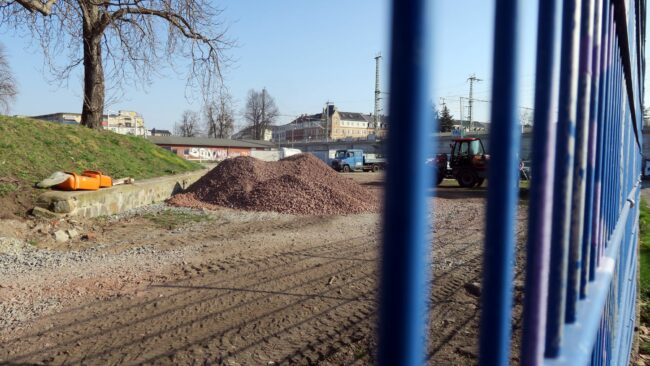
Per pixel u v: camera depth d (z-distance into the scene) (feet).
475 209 44.16
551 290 2.91
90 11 48.80
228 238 29.40
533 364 2.48
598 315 3.74
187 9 49.98
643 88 15.21
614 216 7.21
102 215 37.17
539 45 2.35
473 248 25.40
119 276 20.43
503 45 2.04
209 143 244.22
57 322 15.19
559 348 2.96
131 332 14.35
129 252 25.21
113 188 39.06
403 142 1.73
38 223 30.45
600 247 5.20
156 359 12.61
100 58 60.13
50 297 17.63
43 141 46.03
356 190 49.70
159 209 42.14
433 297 17.16
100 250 25.73
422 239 1.80
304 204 42.83
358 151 144.97
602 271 4.93
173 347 13.30
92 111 60.64
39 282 19.52
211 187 48.21
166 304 16.83
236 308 16.38
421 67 1.68
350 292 17.95
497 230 2.14
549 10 2.33
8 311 16.15
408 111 1.70
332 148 225.56
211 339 13.85
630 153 11.50
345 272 20.79
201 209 42.68
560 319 2.94
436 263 21.98
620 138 7.56
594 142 3.83
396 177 1.75
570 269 3.36
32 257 23.82
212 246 26.76
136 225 34.06
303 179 46.57
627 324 11.02
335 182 49.93
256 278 19.97
